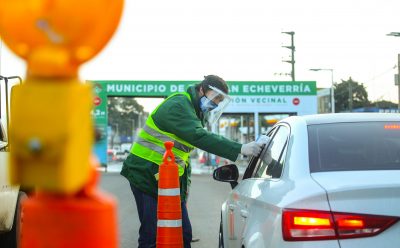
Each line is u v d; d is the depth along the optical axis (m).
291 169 3.51
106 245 1.48
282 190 3.36
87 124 1.38
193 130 5.14
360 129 3.81
